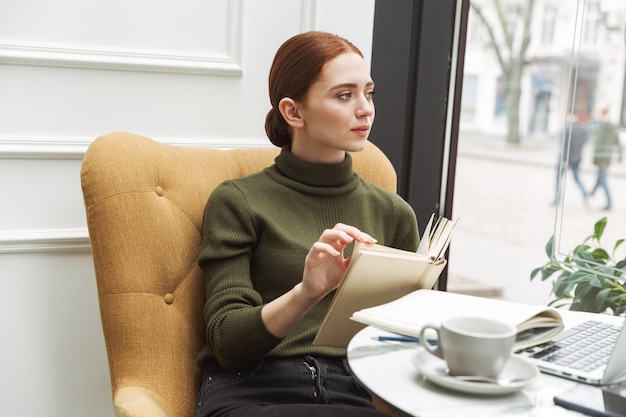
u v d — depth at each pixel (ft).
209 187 4.80
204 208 4.73
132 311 4.37
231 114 5.69
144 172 4.54
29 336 5.32
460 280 6.84
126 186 4.44
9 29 5.09
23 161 5.17
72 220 5.32
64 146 5.23
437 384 2.81
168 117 5.51
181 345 4.48
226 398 3.96
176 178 4.71
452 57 6.36
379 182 5.17
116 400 4.03
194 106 5.57
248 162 5.01
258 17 5.68
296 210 4.50
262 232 4.41
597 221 5.92
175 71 5.46
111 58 5.27
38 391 5.40
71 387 5.48
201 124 5.61
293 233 4.42
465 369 2.77
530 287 6.55
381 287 3.56
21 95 5.15
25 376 5.35
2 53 5.02
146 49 5.40
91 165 4.44
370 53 6.06
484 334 2.87
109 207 4.40
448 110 6.43
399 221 4.83
